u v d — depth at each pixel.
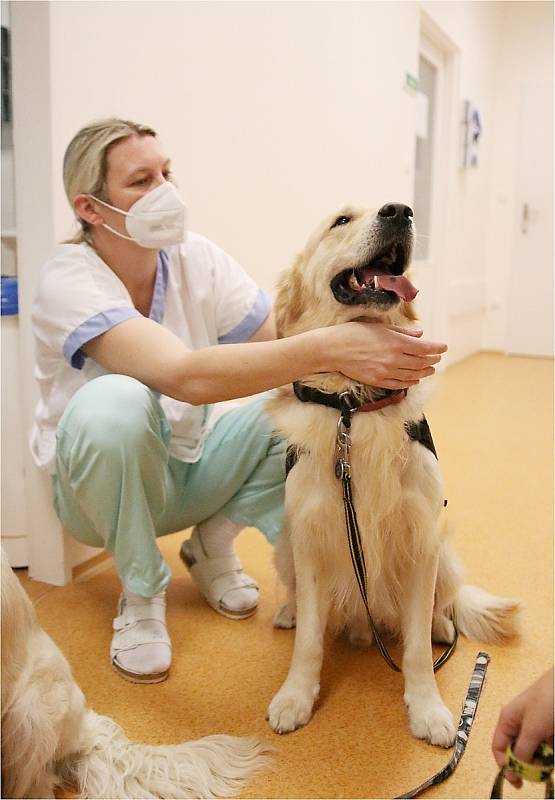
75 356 1.55
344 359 1.26
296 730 1.35
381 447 1.35
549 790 0.75
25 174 1.83
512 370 6.03
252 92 2.79
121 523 1.51
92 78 1.95
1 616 1.02
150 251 1.68
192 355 1.38
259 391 1.35
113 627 1.66
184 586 1.98
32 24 1.76
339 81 3.55
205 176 2.55
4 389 1.92
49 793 1.12
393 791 1.18
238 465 1.73
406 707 1.38
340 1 3.46
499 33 6.68
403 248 1.40
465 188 6.20
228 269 1.88
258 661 1.59
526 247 6.99
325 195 3.55
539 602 1.85
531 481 2.90
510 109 6.82
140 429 1.46
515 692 1.45
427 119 5.48
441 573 1.56
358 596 1.51
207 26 2.47
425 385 1.47
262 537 2.32
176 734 1.34
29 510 1.96
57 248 1.63
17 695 1.05
